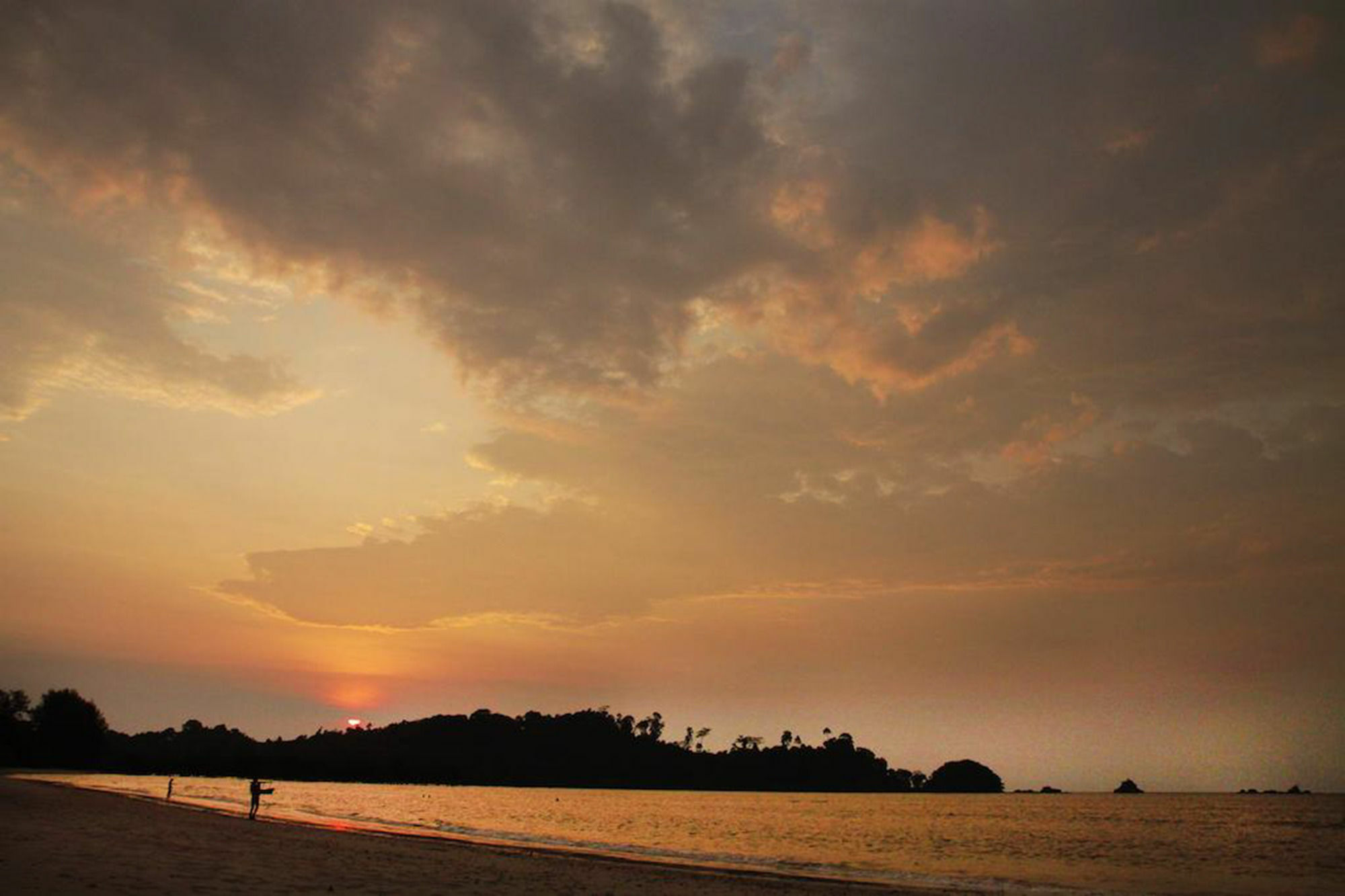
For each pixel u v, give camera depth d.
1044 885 44.59
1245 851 76.31
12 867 22.42
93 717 178.88
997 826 117.19
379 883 26.30
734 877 38.81
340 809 87.88
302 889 23.14
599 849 53.91
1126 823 133.00
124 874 22.86
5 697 172.38
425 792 198.25
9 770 140.50
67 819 40.94
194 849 31.66
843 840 80.00
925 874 47.81
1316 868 60.66
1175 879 51.12
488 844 51.03
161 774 193.88
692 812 138.00
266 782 176.88
